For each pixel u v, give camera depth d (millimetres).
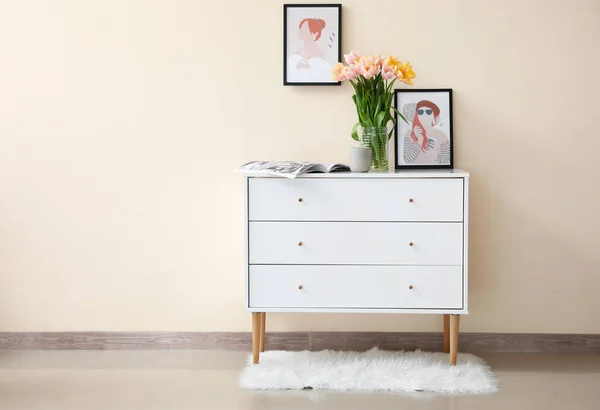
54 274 3107
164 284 3105
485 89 3002
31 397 2512
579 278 3037
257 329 2787
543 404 2434
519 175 3021
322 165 2740
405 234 2666
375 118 2773
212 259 3102
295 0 3006
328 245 2684
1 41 3051
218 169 3068
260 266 2703
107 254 3107
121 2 3033
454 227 2654
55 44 3047
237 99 3047
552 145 3004
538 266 3045
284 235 2689
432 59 3002
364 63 2717
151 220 3096
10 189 3092
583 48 2969
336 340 3092
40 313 3121
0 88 3062
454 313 2682
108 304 3109
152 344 3113
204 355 3035
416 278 2680
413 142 3006
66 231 3102
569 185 3012
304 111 3041
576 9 2961
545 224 3029
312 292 2701
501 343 3070
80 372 2799
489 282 3061
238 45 3031
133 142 3070
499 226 3041
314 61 3014
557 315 3053
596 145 2994
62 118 3068
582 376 2734
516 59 2986
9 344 3119
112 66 3051
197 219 3090
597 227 3020
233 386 2631
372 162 2785
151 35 3037
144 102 3057
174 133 3064
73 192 3090
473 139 3020
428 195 2650
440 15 2990
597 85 2977
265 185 2680
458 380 2609
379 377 2643
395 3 2994
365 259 2680
